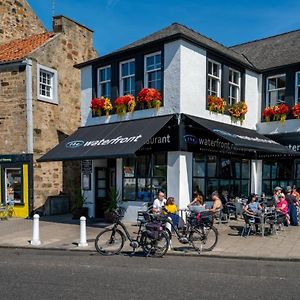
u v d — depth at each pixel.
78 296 6.30
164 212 11.49
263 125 17.41
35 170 17.69
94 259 9.34
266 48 19.80
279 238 11.40
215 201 13.20
